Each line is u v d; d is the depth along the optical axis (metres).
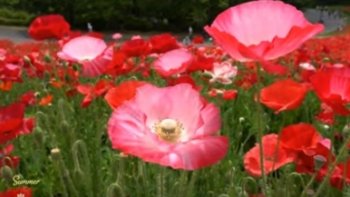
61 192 1.02
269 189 0.78
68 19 13.61
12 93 1.70
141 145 0.54
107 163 1.11
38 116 1.03
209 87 1.30
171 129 0.56
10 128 0.75
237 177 0.94
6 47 2.70
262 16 0.59
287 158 0.73
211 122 0.56
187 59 1.03
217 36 0.56
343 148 0.64
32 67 1.62
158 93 0.59
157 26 14.10
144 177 0.86
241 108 1.47
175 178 0.86
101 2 13.23
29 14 13.55
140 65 1.56
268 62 0.57
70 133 0.99
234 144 1.17
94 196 0.92
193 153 0.54
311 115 1.42
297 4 16.89
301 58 1.68
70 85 1.43
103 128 1.12
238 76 1.72
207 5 13.84
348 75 0.72
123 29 13.82
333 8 23.50
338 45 2.95
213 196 0.87
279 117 1.43
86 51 1.02
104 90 1.06
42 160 1.09
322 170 0.75
